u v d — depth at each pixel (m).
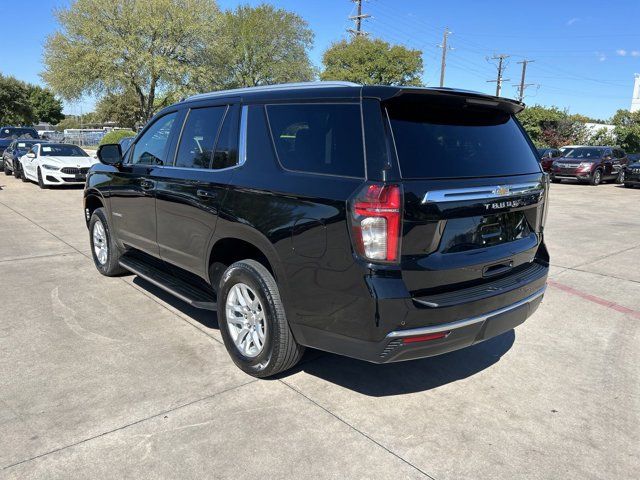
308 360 3.88
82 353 3.88
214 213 3.63
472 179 3.02
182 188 4.00
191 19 33.09
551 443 2.91
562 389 3.53
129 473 2.57
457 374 3.72
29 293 5.25
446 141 3.04
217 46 34.94
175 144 4.33
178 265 4.29
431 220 2.80
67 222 9.51
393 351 2.80
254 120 3.55
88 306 4.89
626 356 4.09
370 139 2.83
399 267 2.72
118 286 5.54
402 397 3.37
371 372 3.71
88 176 5.88
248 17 42.44
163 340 4.14
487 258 3.09
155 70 32.25
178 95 34.38
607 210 13.12
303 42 44.97
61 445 2.77
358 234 2.72
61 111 86.81
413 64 40.94
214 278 3.94
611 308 5.23
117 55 32.41
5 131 23.89
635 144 46.25
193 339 4.17
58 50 32.62
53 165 14.88
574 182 23.23
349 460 2.71
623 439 2.96
